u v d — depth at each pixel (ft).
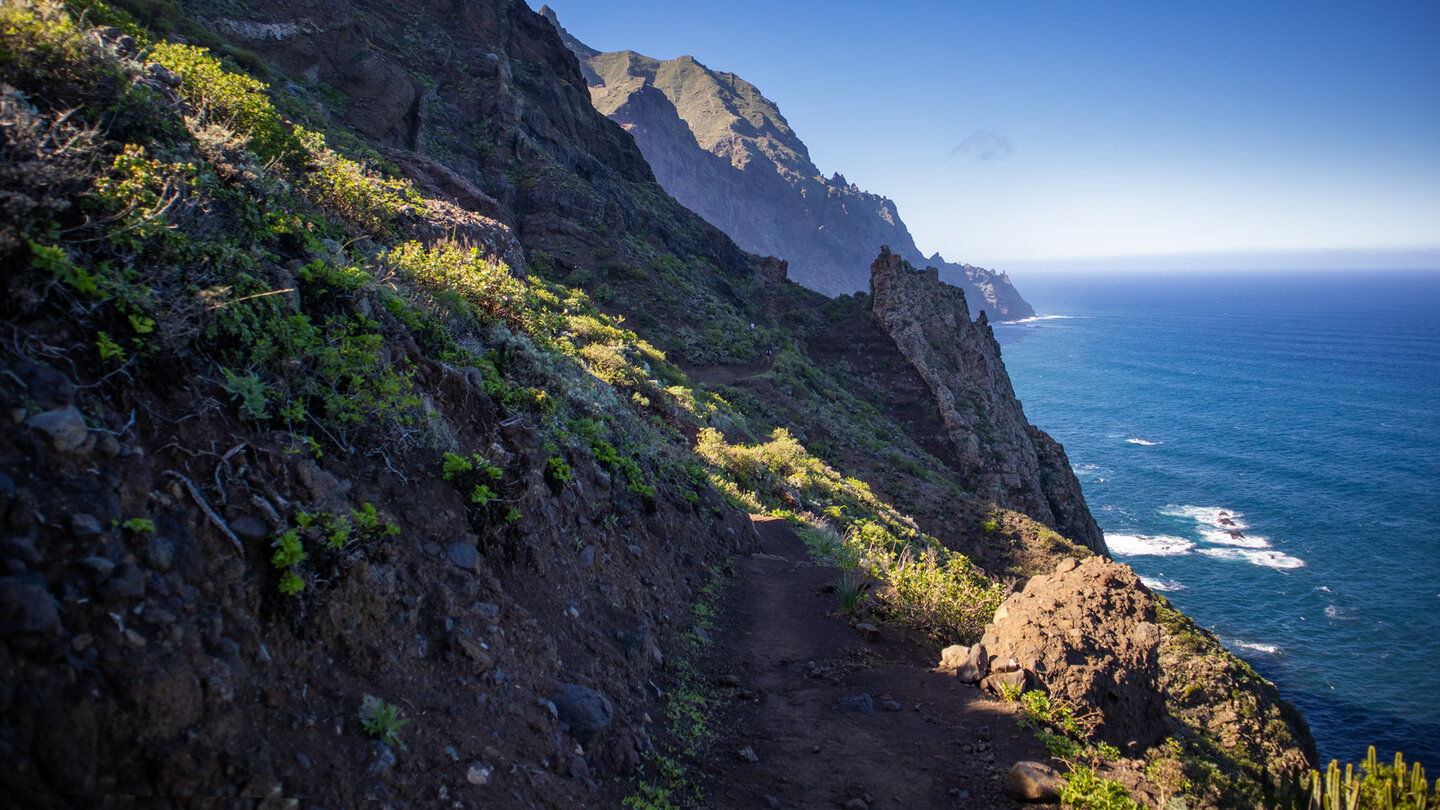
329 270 20.18
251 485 13.51
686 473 48.44
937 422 229.86
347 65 160.35
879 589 36.35
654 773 18.22
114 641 9.84
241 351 15.35
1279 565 228.63
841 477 112.16
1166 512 282.56
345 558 14.19
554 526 24.56
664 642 27.09
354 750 12.00
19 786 8.00
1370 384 619.67
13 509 9.79
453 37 228.02
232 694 10.84
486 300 35.29
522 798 13.98
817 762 19.90
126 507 11.25
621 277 193.47
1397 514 280.92
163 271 14.35
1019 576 144.56
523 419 26.76
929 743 20.66
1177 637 73.31
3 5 15.75
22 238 11.82
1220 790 21.39
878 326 261.03
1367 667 165.17
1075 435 425.69
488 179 189.88
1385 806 16.17
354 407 17.53
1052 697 22.72
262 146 27.81
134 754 9.43
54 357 11.71
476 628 17.10
